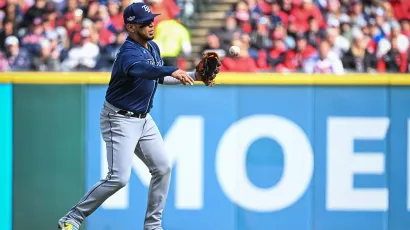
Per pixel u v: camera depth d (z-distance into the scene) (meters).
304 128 28.33
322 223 28.42
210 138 28.25
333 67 34.62
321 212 28.42
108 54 36.88
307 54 36.06
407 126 28.41
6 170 27.61
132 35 20.84
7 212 27.66
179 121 28.17
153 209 22.08
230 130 28.25
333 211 28.42
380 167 28.47
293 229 28.38
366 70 35.03
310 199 28.41
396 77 28.36
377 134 28.42
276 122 28.27
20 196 27.72
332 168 28.39
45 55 36.62
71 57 36.25
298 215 28.39
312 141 28.36
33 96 27.67
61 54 36.66
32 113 27.67
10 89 27.61
